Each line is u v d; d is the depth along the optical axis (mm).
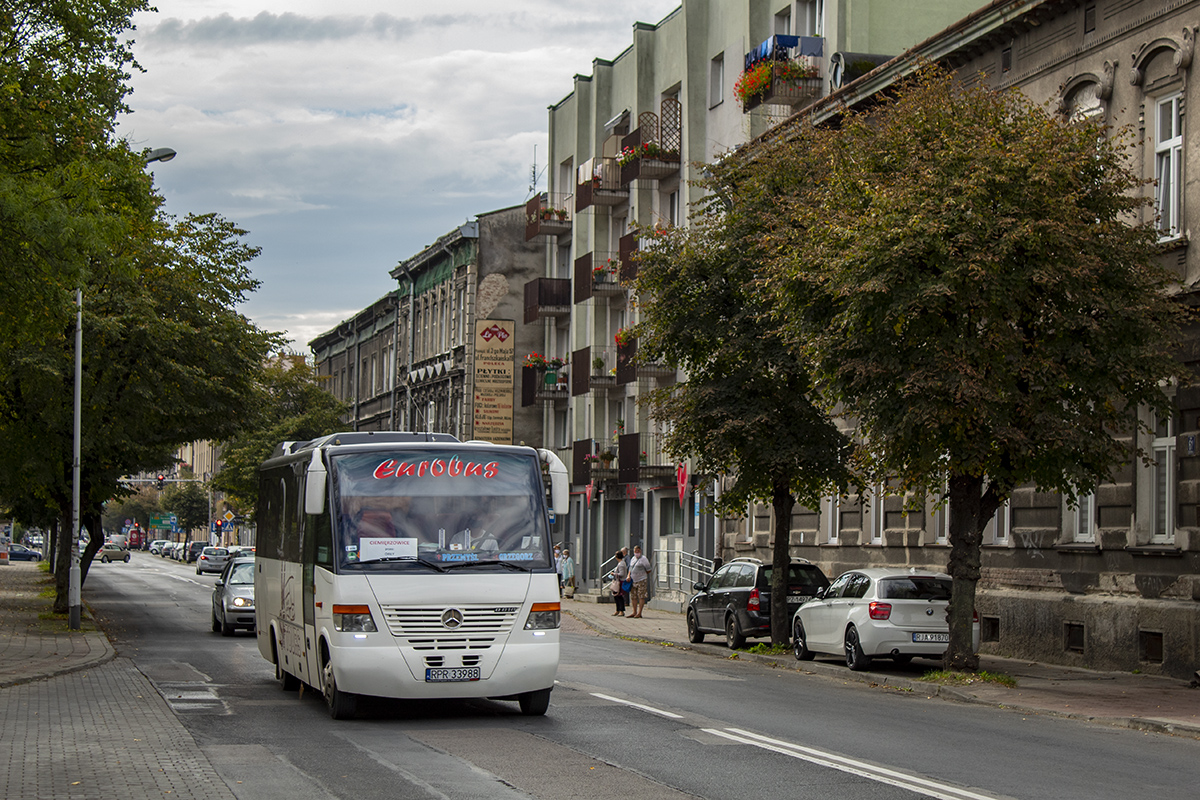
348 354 83688
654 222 45156
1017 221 17500
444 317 64500
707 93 42750
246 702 15695
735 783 9883
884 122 20234
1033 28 25266
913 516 29672
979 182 17562
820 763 10852
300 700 15945
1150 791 9953
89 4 21812
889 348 18531
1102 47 23531
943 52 27125
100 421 32781
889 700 17281
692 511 42031
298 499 15898
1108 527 22812
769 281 20797
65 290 19734
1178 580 21000
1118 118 23047
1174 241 21328
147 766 10664
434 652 13492
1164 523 21844
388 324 75312
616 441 46875
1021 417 18500
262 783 9852
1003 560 25828
